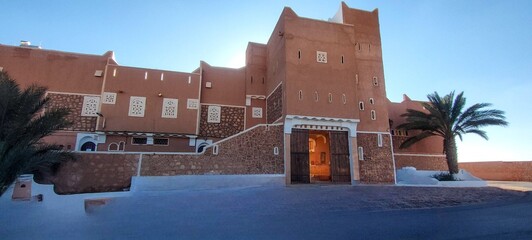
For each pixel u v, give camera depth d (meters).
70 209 10.35
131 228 8.16
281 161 18.05
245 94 24.30
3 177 9.56
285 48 19.36
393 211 10.42
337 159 19.02
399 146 25.41
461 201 12.70
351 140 19.20
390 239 6.99
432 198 13.28
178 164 15.81
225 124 23.28
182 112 22.22
